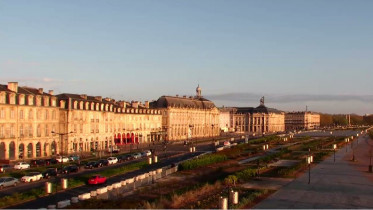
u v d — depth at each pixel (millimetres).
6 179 70500
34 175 76375
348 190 68438
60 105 133750
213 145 180250
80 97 147875
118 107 173000
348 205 56812
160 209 51562
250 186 72062
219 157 112312
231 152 135250
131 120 184125
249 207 54875
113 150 137250
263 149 150250
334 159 113000
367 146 171125
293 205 56438
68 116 135000
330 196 63125
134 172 90250
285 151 140875
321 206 55969
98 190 60875
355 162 110812
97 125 152750
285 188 70125
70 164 102688
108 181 77375
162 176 82812
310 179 80250
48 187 63062
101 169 95250
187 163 93562
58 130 130000
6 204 54438
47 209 47031
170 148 161500
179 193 63656
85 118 144875
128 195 62531
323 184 74375
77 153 134750
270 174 87062
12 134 110938
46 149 124250
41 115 121688
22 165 92312
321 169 95500
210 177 82125
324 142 191125
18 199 57094
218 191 66625
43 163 101188
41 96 122375
